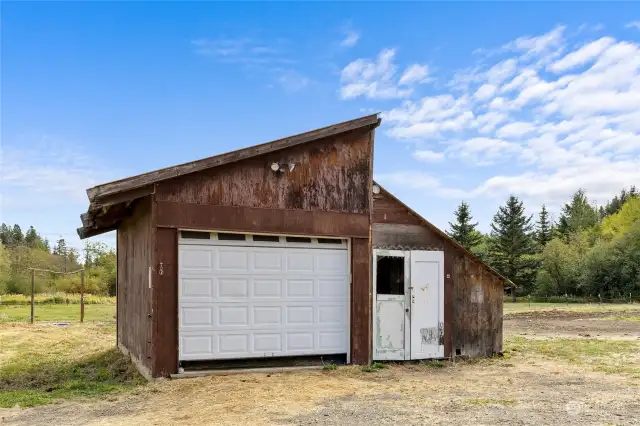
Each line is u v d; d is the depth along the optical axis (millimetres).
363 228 10367
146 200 9461
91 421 6414
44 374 10164
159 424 6203
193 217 8906
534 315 26438
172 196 8805
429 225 11250
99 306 34406
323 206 10016
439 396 7688
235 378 8680
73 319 23500
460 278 11594
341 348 10109
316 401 7297
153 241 8633
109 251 55062
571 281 50562
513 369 10203
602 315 25688
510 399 7457
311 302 9922
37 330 18062
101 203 8375
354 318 10180
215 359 9055
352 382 8703
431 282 11258
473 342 11625
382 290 11102
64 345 14500
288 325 9680
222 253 9266
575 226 65188
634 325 20016
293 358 10156
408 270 11062
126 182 8352
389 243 10922
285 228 9617
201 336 8977
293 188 9773
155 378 8531
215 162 8984
